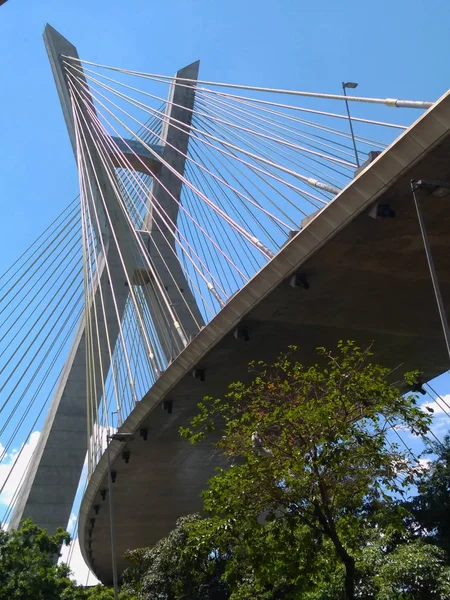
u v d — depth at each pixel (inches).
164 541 1333.7
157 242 1702.8
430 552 809.5
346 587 558.9
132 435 1171.3
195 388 1096.2
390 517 605.9
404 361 1098.1
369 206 682.2
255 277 832.9
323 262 780.6
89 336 1541.6
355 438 581.6
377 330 975.0
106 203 1710.1
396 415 588.7
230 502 586.9
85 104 1926.7
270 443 605.9
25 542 1176.8
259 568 595.5
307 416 575.8
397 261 784.3
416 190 573.9
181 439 1318.9
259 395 652.7
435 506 999.6
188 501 1726.1
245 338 914.7
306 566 595.5
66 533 1227.9
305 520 581.3
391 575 773.9
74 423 1659.7
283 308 882.1
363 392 584.7
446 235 732.7
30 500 1585.9
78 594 1167.6
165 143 1862.7
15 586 1088.8
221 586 1264.8
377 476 590.6
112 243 1704.0
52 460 1625.2
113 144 1819.6
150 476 1514.5
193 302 1610.5
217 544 608.4
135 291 1668.3
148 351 1321.4
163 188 1780.3
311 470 575.2
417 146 609.0
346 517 606.5
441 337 1025.5
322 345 998.4
